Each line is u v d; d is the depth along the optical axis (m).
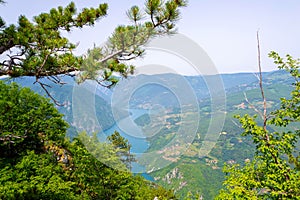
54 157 18.53
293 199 7.39
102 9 5.76
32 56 5.07
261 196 7.98
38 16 6.17
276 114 7.77
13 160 17.27
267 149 7.71
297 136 8.02
